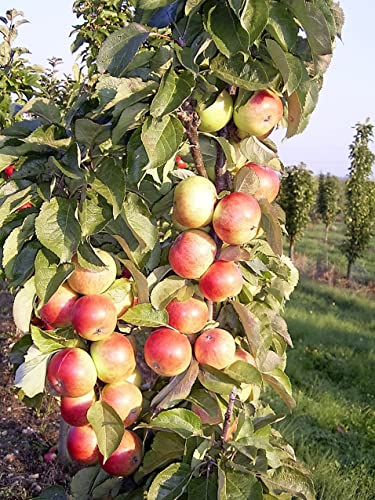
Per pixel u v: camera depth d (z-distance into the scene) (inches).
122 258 40.2
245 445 37.0
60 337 37.7
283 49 36.5
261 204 38.3
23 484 85.9
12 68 112.6
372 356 169.5
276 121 38.2
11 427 102.1
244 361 39.7
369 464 104.3
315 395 135.3
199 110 37.5
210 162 42.4
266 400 124.0
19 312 38.3
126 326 41.3
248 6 34.2
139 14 41.3
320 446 107.5
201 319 38.9
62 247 34.1
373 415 127.6
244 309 39.8
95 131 35.4
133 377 40.8
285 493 40.5
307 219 314.2
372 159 310.3
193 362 39.2
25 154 37.3
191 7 35.3
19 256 37.9
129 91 35.2
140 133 36.1
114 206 34.1
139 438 41.3
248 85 35.8
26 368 37.9
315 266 345.7
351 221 314.5
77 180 35.8
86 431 39.9
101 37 104.3
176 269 38.0
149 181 40.5
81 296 38.6
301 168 312.0
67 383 36.5
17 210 38.3
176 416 38.6
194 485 37.3
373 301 260.2
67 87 132.3
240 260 38.8
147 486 41.3
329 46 35.8
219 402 40.3
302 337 185.8
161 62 35.1
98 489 42.9
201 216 37.4
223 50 34.5
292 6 35.6
